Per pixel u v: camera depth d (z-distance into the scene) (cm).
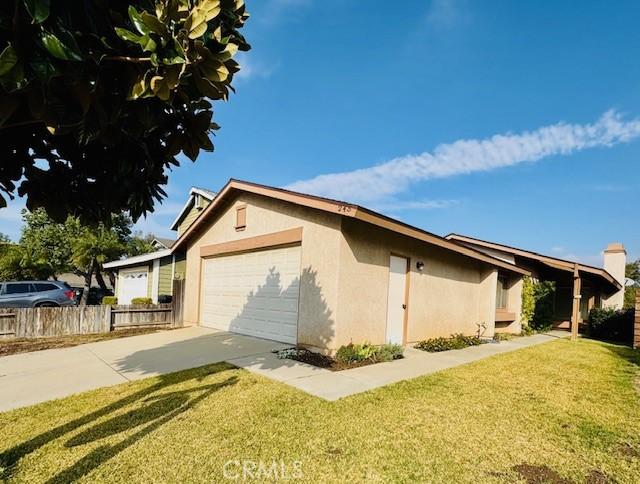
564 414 426
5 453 309
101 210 273
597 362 763
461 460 310
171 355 683
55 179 251
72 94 174
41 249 2438
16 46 148
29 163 240
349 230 698
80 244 2297
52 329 962
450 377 580
